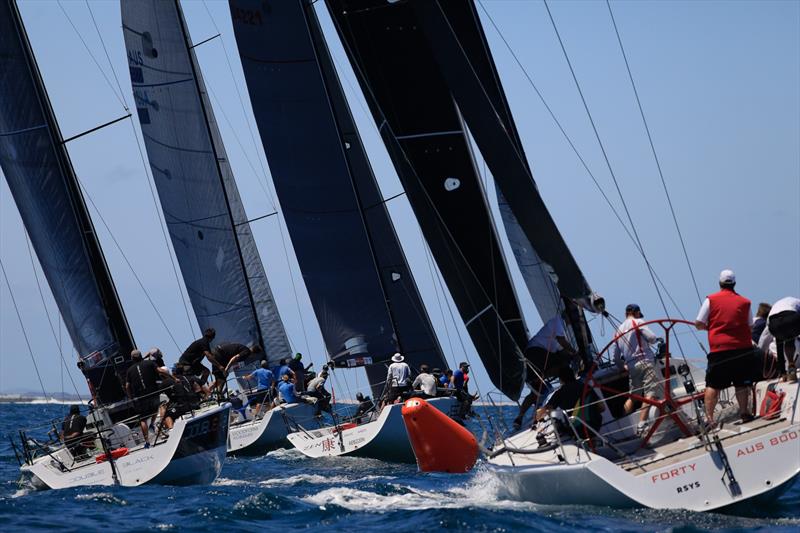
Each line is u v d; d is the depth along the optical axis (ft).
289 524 147.54
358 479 205.46
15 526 150.51
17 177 248.52
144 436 207.00
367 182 312.71
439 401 249.96
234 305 349.61
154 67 342.44
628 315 149.79
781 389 143.33
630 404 147.33
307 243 308.19
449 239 176.76
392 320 305.32
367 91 182.09
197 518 152.56
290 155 304.71
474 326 175.83
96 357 249.55
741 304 140.05
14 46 245.65
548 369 164.04
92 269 248.93
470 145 178.81
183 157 345.92
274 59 301.02
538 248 159.84
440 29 160.76
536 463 145.28
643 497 133.39
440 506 155.02
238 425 298.15
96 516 159.22
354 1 178.19
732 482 131.34
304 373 321.73
